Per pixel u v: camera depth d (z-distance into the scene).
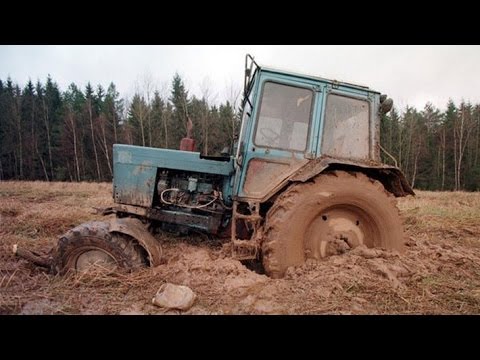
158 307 2.37
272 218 3.03
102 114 32.00
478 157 30.61
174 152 3.64
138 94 28.73
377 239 3.20
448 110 34.25
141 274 2.85
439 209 7.87
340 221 3.23
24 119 34.72
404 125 30.91
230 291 2.60
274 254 2.94
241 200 3.28
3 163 32.28
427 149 30.64
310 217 3.03
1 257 3.47
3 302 2.40
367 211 3.15
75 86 47.06
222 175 3.67
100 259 2.94
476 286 2.71
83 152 31.55
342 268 2.81
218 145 27.72
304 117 3.40
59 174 31.00
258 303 2.42
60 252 2.95
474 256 3.61
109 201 8.78
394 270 2.76
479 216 6.83
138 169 3.64
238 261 3.10
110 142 31.25
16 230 4.97
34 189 13.65
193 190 3.68
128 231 2.92
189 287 2.66
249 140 3.31
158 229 3.92
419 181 30.22
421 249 3.61
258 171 3.32
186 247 3.74
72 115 31.34
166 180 3.70
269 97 3.37
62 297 2.51
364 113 3.51
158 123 30.28
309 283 2.66
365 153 3.50
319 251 3.15
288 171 3.33
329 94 3.44
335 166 3.26
